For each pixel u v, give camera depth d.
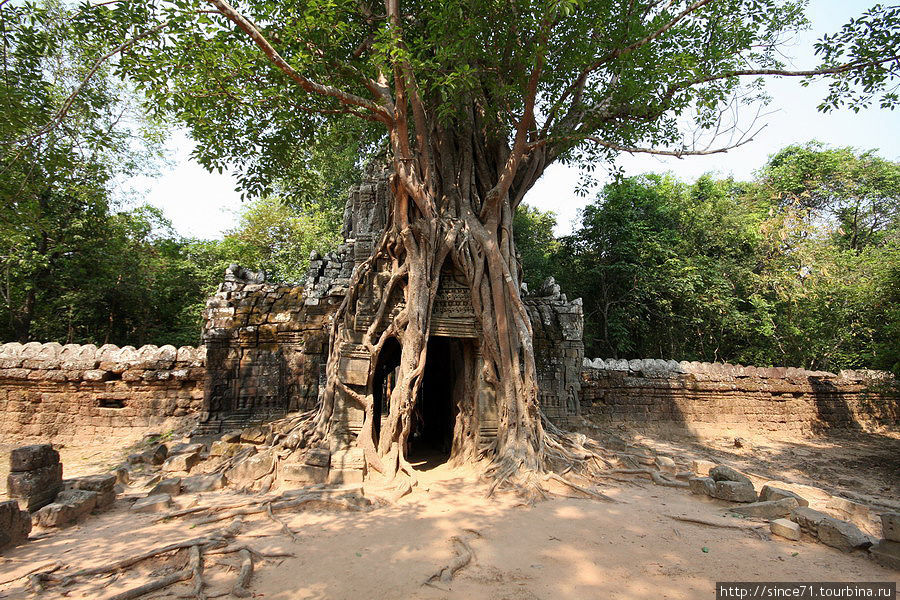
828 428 17.36
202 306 24.33
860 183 25.62
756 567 4.70
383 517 6.28
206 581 4.40
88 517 6.35
